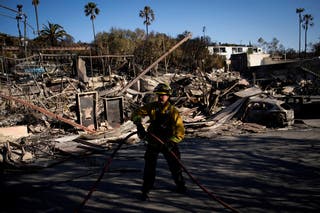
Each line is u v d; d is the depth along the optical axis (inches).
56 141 375.9
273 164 258.4
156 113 170.4
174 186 200.2
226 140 386.6
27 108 589.0
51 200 185.5
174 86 828.0
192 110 597.6
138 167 261.7
